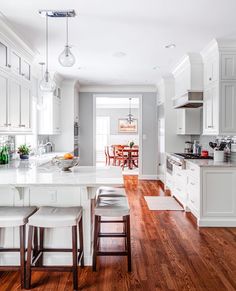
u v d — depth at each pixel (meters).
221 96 4.24
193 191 4.48
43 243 2.91
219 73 4.23
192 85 5.08
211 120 4.58
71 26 3.61
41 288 2.53
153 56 5.04
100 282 2.62
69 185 2.51
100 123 13.17
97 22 3.48
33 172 3.23
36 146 5.96
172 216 4.70
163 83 7.00
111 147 12.24
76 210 2.70
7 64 3.54
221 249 3.35
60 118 7.14
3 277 2.72
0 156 4.15
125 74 6.57
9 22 3.44
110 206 2.85
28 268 2.52
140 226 4.19
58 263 2.93
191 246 3.44
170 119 6.87
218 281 2.64
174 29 3.73
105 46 4.45
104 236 3.14
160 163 7.69
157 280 2.65
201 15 3.30
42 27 3.62
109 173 3.15
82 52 4.78
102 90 8.23
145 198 5.94
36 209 2.84
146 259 3.09
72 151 7.20
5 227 2.79
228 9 3.14
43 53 4.75
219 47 4.20
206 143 5.76
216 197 4.14
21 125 4.08
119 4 3.01
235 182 4.13
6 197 2.92
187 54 4.89
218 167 4.11
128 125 13.21
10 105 3.65
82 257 2.89
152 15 3.30
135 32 3.84
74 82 7.19
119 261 3.05
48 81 3.82
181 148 6.88
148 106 8.27
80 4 3.01
